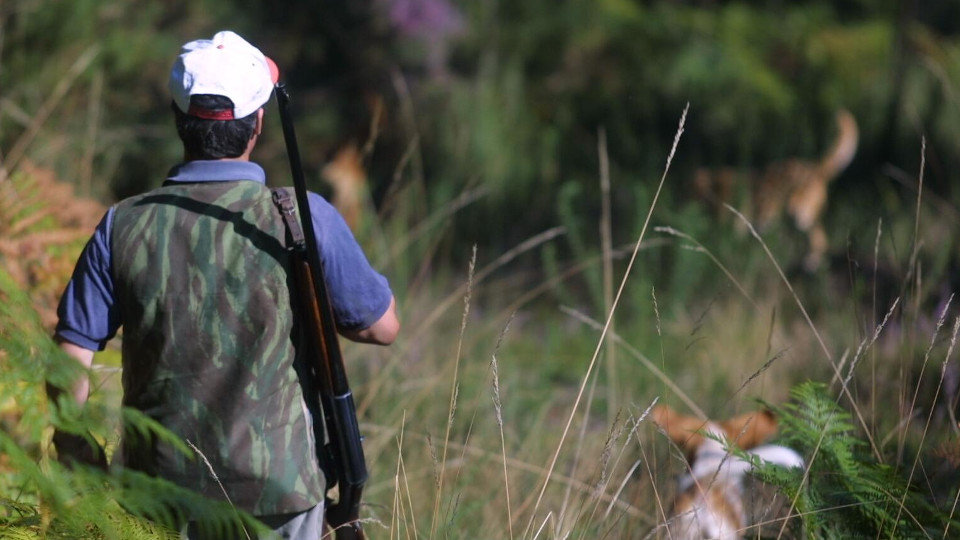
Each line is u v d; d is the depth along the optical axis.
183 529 4.30
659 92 22.75
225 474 4.25
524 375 11.72
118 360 6.28
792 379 9.82
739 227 16.92
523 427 9.20
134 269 4.31
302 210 4.34
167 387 4.27
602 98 22.64
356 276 4.61
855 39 23.94
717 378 11.20
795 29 23.94
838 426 5.53
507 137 21.48
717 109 22.67
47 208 7.07
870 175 22.92
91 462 4.14
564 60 22.61
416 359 10.38
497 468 7.53
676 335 13.30
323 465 4.50
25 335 3.29
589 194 21.84
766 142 23.27
